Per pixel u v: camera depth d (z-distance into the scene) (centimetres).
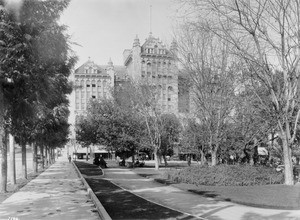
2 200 1430
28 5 1235
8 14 1195
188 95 2969
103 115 5072
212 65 2458
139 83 4431
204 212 1263
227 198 1566
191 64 2553
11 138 2222
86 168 4134
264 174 2261
